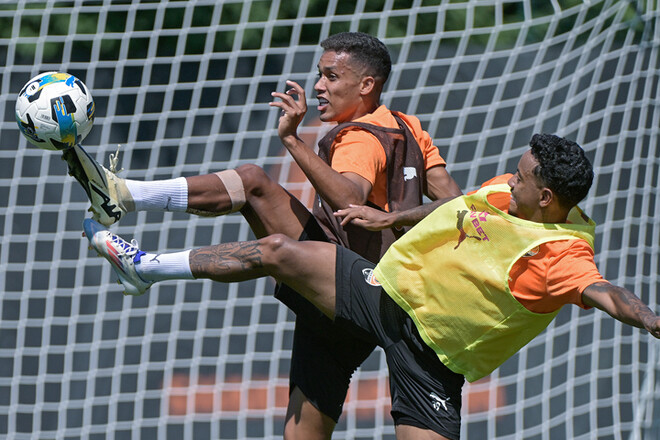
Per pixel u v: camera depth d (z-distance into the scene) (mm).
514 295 12102
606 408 29969
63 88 13516
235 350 34406
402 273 12773
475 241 12273
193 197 14211
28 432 33188
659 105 24344
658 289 27031
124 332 28719
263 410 27969
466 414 26812
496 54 27344
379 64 15000
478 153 27172
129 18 29125
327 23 28578
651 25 24672
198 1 29328
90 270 35219
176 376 32562
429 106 34906
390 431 27047
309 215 14781
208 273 13258
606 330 28562
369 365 27750
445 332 12656
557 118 32594
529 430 25766
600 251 26734
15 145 35594
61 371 34188
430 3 34188
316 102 29500
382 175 14477
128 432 33250
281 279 13336
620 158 25016
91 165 13758
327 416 15125
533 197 12102
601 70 25422
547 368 25266
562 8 32812
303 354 15164
